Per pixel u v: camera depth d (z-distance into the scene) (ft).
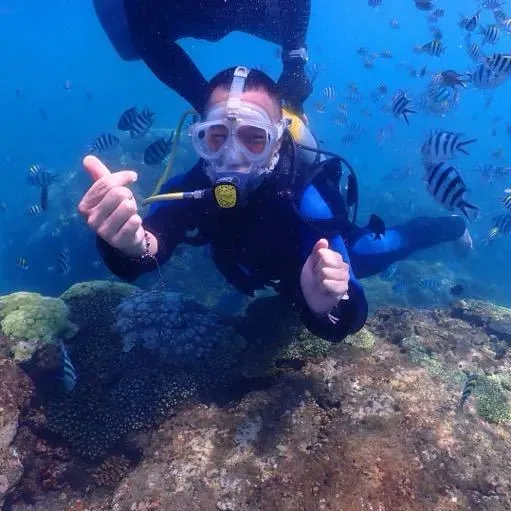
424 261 13.70
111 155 13.19
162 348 4.16
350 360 3.92
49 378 4.09
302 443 3.28
